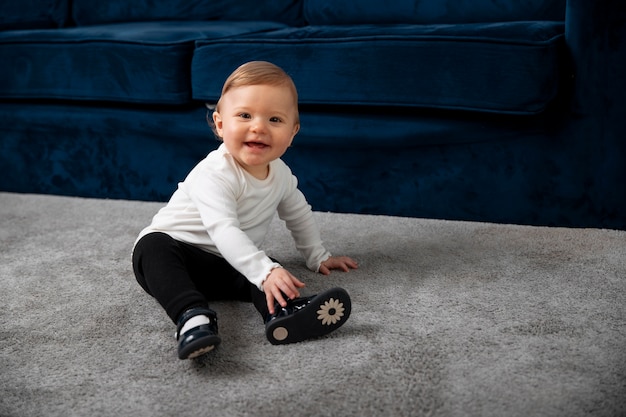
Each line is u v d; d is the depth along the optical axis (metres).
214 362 1.14
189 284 1.22
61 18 2.69
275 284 1.21
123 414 1.00
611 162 1.73
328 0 2.46
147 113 2.07
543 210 1.82
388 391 1.04
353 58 1.81
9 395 1.06
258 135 1.28
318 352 1.16
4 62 2.19
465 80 1.74
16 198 2.20
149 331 1.26
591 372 1.08
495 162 1.83
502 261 1.56
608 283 1.43
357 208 1.97
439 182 1.88
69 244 1.75
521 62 1.68
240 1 2.59
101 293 1.44
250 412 1.00
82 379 1.10
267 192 1.39
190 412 1.00
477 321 1.26
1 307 1.38
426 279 1.47
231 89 1.31
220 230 1.27
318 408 1.00
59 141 2.21
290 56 1.87
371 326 1.25
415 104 1.79
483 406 1.00
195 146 2.07
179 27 2.26
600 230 1.75
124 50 2.04
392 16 2.36
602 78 1.69
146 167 2.14
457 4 2.26
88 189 2.23
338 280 1.48
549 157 1.78
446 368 1.10
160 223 1.38
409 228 1.81
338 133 1.88
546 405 1.00
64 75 2.12
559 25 1.84
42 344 1.22
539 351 1.15
